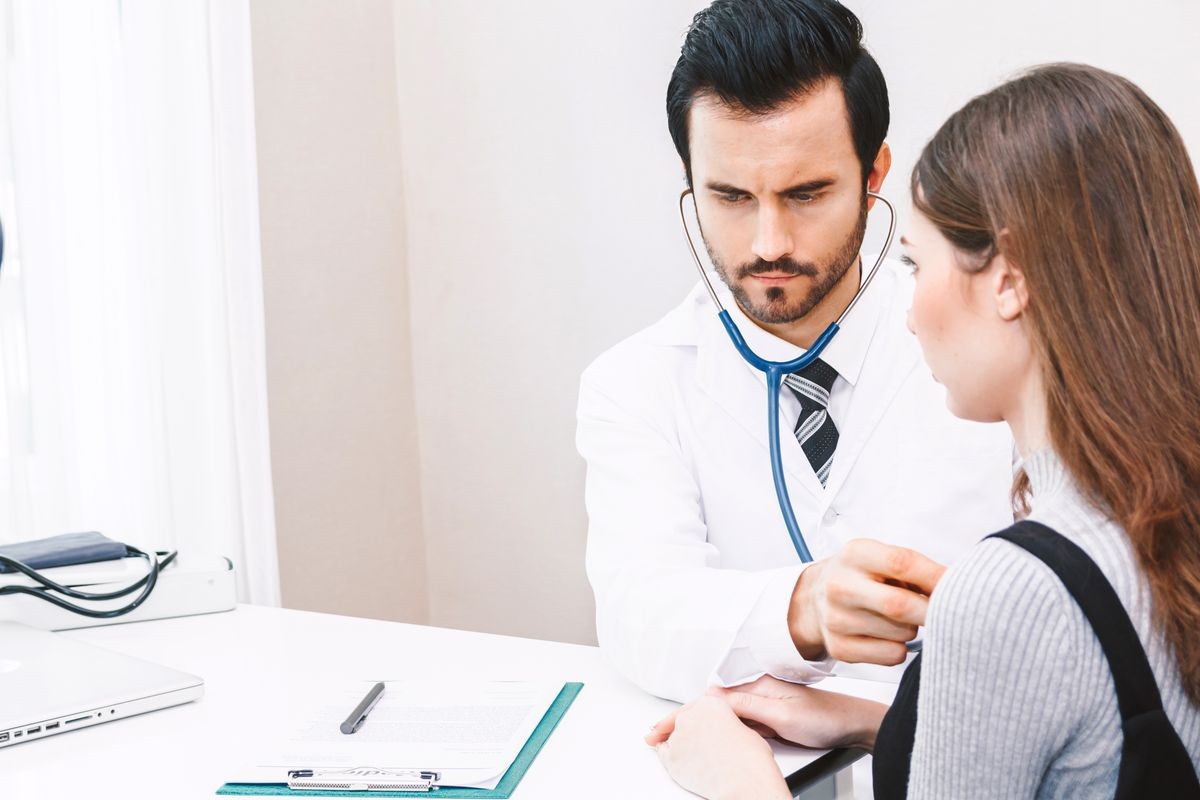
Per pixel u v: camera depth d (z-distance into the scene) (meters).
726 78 1.09
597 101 2.18
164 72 1.85
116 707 0.94
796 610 0.93
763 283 1.17
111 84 1.78
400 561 2.45
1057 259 0.62
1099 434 0.60
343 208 2.31
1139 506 0.58
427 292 2.45
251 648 1.16
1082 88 0.64
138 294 1.82
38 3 1.68
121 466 1.81
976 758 0.59
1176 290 0.61
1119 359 0.61
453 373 2.43
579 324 2.25
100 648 1.09
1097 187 0.62
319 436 2.26
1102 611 0.56
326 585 2.28
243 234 1.91
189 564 1.34
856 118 1.11
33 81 1.68
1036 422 0.66
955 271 0.67
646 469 1.23
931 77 1.82
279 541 2.18
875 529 1.29
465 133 2.36
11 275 1.65
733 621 0.94
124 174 1.80
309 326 2.24
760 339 1.29
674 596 1.00
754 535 1.29
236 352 1.90
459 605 2.47
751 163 1.11
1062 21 1.71
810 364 1.27
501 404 2.37
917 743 0.62
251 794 0.78
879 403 1.30
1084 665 0.56
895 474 1.29
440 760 0.80
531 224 2.29
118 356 1.80
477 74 2.33
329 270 2.28
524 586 2.37
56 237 1.70
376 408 2.39
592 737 0.88
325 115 2.27
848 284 1.27
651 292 2.16
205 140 1.88
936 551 1.28
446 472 2.46
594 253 2.22
